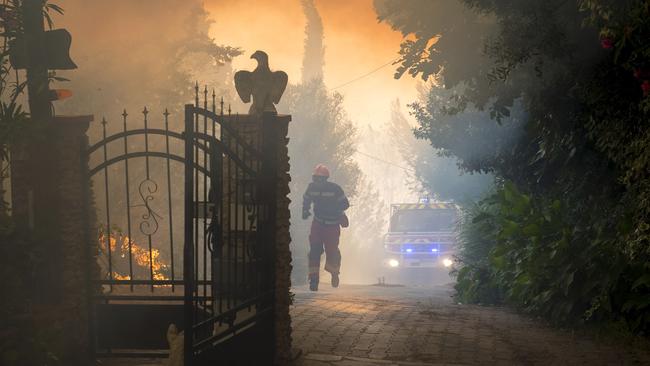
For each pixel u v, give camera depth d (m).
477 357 7.14
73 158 6.46
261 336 6.47
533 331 8.70
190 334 5.38
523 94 10.25
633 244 7.34
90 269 6.67
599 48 7.94
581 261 9.00
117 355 6.77
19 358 5.88
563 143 9.48
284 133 6.66
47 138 6.37
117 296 6.79
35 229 6.29
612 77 7.52
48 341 6.05
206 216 6.19
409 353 7.27
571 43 8.05
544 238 9.85
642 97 7.03
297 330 8.30
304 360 6.83
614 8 6.31
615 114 7.63
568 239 9.27
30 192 6.34
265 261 6.52
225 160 6.60
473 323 9.29
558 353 7.33
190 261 5.39
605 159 8.91
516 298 10.46
